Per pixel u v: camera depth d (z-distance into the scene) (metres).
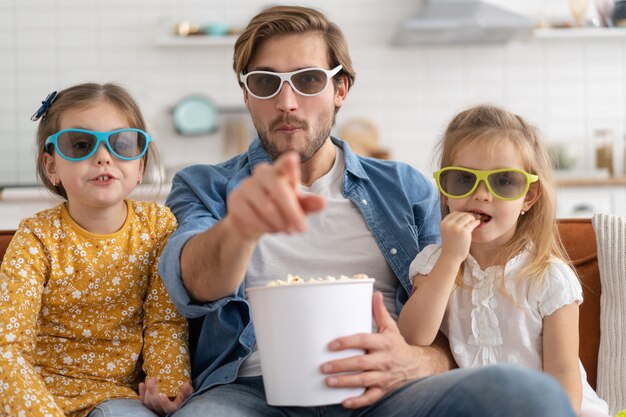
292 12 1.90
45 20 5.07
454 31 4.83
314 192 1.94
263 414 1.57
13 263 1.67
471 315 1.77
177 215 1.90
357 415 1.55
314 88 1.85
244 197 1.15
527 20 4.71
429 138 5.17
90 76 5.09
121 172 1.75
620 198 4.46
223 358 1.74
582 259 2.03
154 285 1.79
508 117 1.83
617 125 5.19
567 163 4.86
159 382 1.71
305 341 1.36
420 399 1.41
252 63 1.92
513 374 1.27
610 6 5.04
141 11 5.11
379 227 1.90
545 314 1.73
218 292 1.50
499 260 1.80
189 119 5.11
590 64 5.19
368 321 1.42
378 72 5.17
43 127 1.80
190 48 5.13
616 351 1.90
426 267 1.80
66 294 1.72
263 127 1.87
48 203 4.19
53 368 1.70
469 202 1.76
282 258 1.84
